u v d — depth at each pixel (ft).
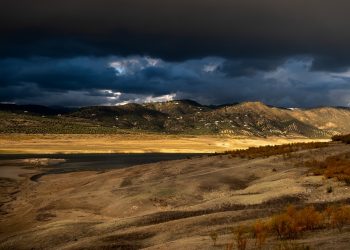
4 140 590.96
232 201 83.15
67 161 328.90
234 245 45.68
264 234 47.73
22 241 73.26
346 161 113.29
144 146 588.50
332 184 87.40
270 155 145.59
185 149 569.23
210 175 122.21
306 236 47.14
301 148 150.71
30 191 155.12
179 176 129.70
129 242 61.31
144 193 110.83
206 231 59.36
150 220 75.51
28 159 339.98
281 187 92.02
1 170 245.86
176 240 55.36
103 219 95.09
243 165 132.26
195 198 103.60
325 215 59.06
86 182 155.12
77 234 72.84
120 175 154.51
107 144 600.80
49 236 72.95
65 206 112.27
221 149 606.14
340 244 39.11
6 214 114.62
